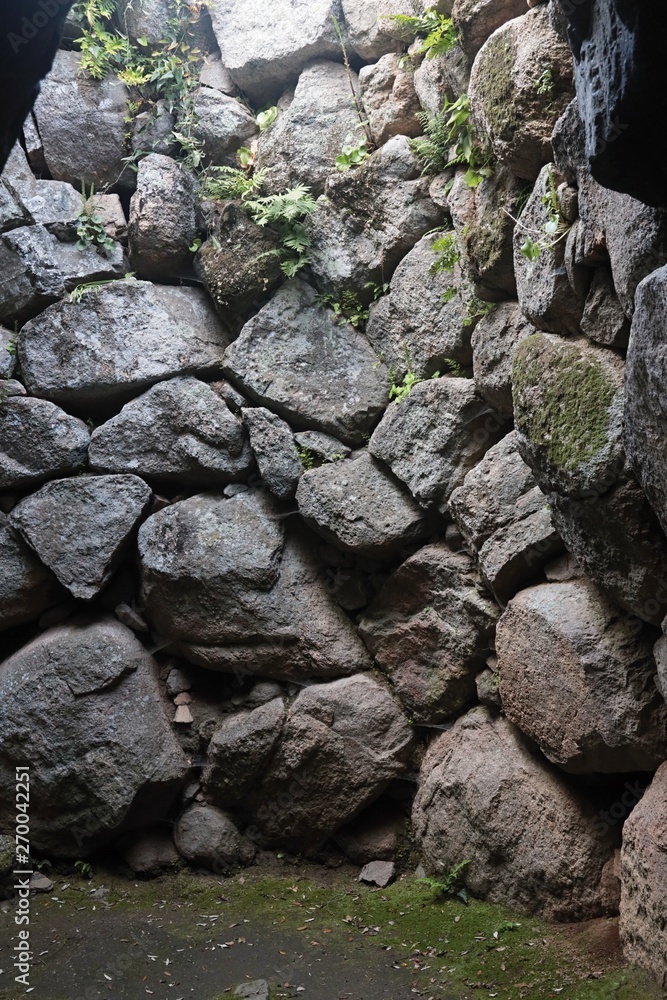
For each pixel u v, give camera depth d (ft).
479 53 10.63
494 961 10.52
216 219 15.10
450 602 12.93
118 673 14.28
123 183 15.94
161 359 14.89
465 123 11.68
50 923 12.69
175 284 15.80
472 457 12.69
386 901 12.56
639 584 9.21
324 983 10.53
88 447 14.99
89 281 15.39
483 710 12.71
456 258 12.35
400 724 13.56
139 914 12.96
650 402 7.80
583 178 9.02
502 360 11.73
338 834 13.74
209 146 15.58
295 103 14.87
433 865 12.60
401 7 13.71
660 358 7.47
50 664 14.26
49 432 14.85
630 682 9.92
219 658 14.35
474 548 12.12
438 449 12.88
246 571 14.16
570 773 11.30
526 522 11.35
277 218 14.53
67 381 14.92
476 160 11.71
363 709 13.56
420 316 13.34
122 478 14.74
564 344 9.84
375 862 13.39
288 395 14.26
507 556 11.45
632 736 9.87
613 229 8.57
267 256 14.64
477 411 12.57
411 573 13.35
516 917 11.35
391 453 13.43
